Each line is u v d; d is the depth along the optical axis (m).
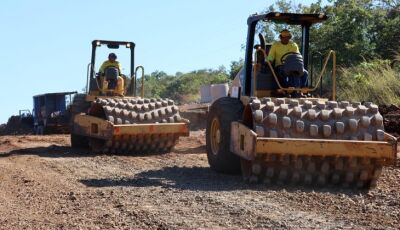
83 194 9.09
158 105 15.57
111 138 14.76
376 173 9.64
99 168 12.36
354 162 9.52
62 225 7.13
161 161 13.68
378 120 9.67
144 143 15.29
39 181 10.53
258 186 9.65
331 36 26.00
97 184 10.15
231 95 12.77
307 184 9.76
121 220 7.34
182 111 25.84
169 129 15.24
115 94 17.72
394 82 20.84
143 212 7.71
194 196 8.77
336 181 9.74
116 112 15.03
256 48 11.38
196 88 52.88
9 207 8.30
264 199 8.53
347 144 9.38
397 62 23.33
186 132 15.42
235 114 11.06
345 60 25.36
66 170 12.04
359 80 21.58
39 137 22.61
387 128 15.89
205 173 11.51
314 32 26.31
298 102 9.88
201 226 6.95
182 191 9.23
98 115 15.75
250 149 9.51
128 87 18.50
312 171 9.62
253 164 9.66
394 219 7.31
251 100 9.99
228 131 11.02
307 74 11.14
